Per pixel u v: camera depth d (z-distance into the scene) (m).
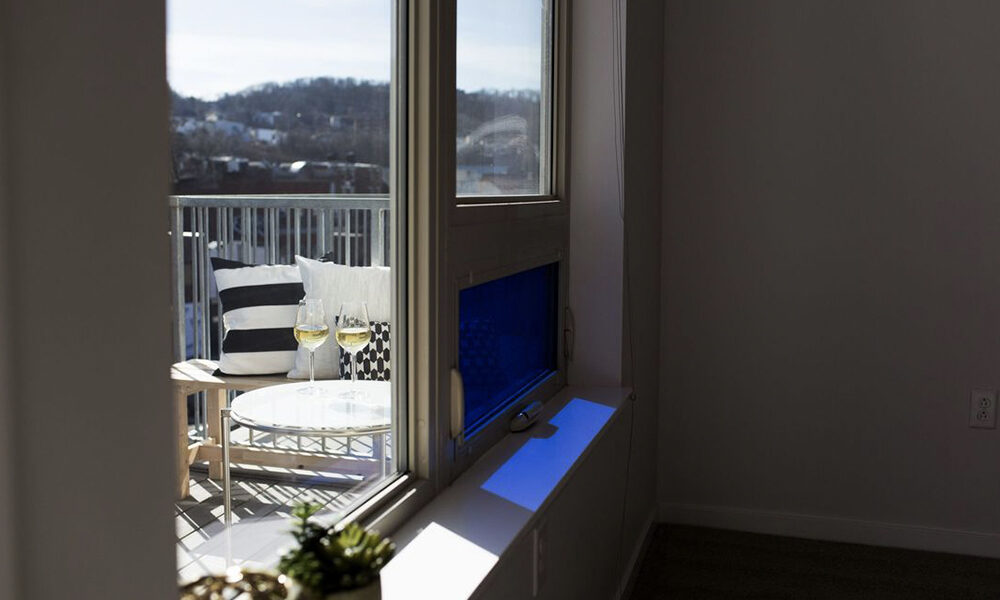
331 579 0.89
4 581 0.64
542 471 1.90
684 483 3.52
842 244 3.29
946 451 3.26
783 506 3.43
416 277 1.65
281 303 1.15
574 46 2.69
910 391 3.28
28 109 0.63
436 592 1.28
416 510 1.63
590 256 2.74
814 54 3.25
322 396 1.28
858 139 3.24
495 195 2.13
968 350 3.21
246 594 0.97
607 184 2.71
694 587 2.95
